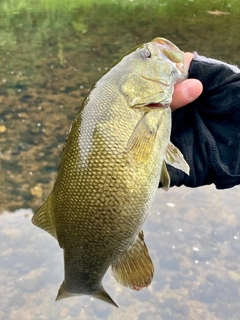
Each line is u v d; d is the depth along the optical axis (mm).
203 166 551
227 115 544
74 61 2078
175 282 923
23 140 1412
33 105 1639
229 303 881
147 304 881
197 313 862
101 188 426
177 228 1054
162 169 477
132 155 429
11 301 879
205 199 1155
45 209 461
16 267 953
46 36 2455
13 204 1137
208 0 3465
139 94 451
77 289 468
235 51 2186
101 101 441
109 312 863
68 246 448
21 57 2127
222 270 949
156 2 3352
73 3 3250
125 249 448
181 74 493
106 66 2016
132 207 432
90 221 431
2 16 2863
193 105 549
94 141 430
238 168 549
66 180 437
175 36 2436
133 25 2678
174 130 554
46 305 874
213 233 1040
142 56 467
